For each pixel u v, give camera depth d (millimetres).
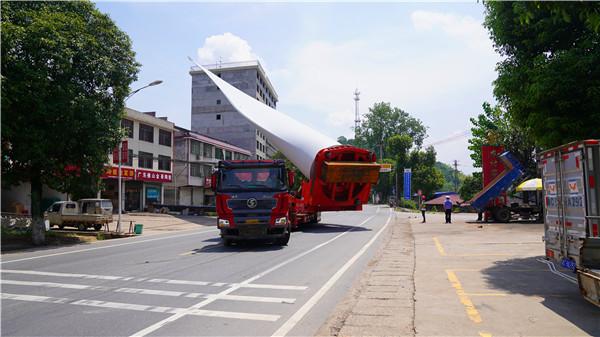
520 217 24281
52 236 18531
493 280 7590
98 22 17266
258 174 13102
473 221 25234
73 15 16578
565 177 6980
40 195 17031
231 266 9711
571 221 6797
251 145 70312
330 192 20641
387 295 6586
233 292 7062
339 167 19172
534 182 23547
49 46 14844
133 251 13391
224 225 12664
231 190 12836
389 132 87812
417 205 59844
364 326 5051
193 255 11789
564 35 9094
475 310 5648
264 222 12641
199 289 7316
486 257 10391
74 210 23406
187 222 30141
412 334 4734
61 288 7566
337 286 7516
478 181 46719
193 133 48688
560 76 8320
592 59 8078
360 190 20734
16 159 15922
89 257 12117
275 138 24375
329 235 17578
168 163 42188
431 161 70125
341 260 10570
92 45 16484
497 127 32656
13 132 14836
